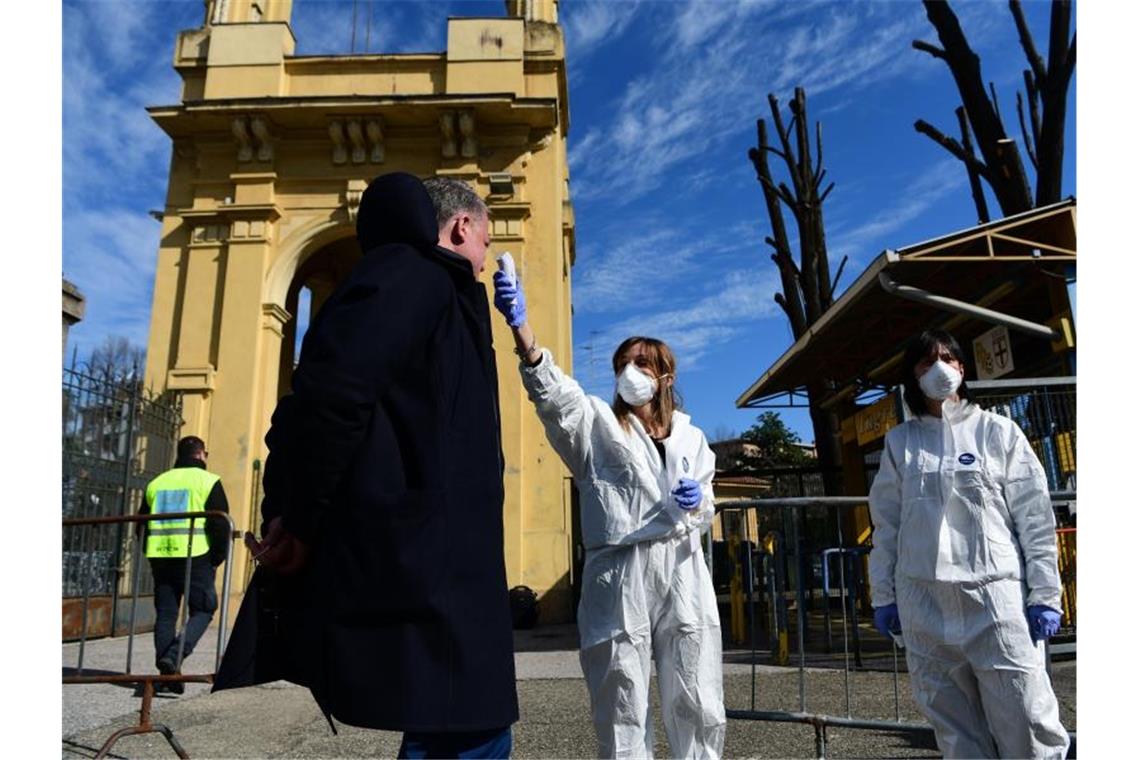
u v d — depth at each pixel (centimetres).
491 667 177
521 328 264
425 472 181
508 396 1172
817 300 1466
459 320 202
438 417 185
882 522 295
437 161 1286
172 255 1267
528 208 1245
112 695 567
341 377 170
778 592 669
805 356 1048
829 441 1319
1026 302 802
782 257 1549
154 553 592
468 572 179
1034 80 1191
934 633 267
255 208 1242
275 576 188
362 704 166
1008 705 251
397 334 178
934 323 903
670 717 268
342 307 181
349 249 1546
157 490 608
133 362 1013
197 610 593
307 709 518
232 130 1264
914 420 293
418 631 171
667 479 277
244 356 1195
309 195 1275
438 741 180
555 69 1346
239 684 179
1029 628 259
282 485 189
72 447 897
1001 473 269
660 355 300
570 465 283
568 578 1120
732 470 1317
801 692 408
